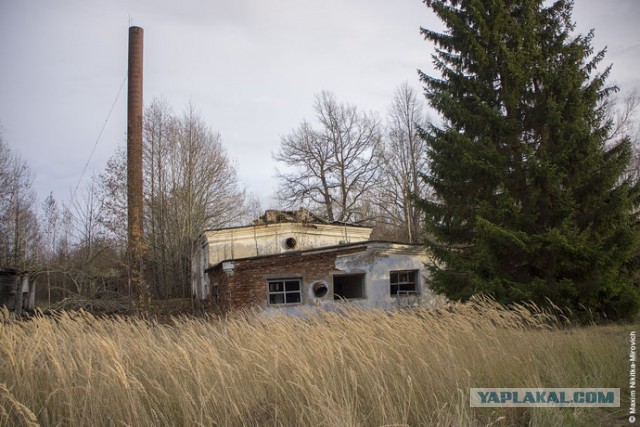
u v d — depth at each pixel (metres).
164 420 4.95
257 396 5.50
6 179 31.66
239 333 7.38
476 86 17.39
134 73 23.95
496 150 16.53
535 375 6.63
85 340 6.42
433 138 17.70
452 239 17.64
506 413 5.75
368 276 20.00
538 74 16.44
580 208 15.74
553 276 15.35
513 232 14.86
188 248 32.50
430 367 6.18
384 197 42.88
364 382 5.68
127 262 22.33
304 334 6.87
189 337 6.89
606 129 15.95
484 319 8.66
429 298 20.80
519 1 17.58
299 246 27.27
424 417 5.37
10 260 31.53
